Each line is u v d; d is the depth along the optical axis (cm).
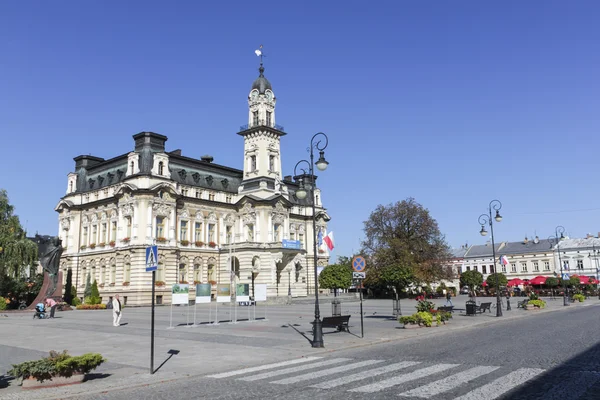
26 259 6241
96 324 3806
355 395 1246
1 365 1938
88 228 8075
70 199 8356
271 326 3356
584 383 1348
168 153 7562
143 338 2753
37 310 4681
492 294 9244
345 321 2789
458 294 10306
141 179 7100
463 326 3147
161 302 7025
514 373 1488
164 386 1474
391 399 1198
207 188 8112
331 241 7650
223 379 1542
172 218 7381
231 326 3428
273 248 7844
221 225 8244
